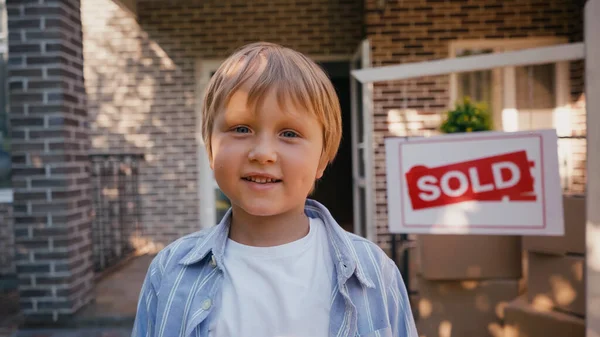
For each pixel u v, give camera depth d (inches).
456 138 95.3
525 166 91.5
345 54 223.1
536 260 98.0
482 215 94.2
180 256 39.4
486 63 93.4
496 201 93.4
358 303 36.4
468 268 103.0
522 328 96.7
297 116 33.1
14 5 129.6
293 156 33.0
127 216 225.0
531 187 91.3
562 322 90.9
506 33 202.2
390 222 99.0
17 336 126.9
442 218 96.3
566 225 92.8
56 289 132.4
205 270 37.4
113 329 130.4
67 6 133.9
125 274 179.5
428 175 96.8
